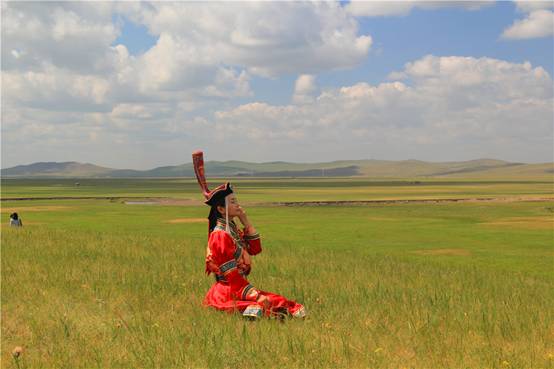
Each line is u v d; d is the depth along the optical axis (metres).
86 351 5.80
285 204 71.06
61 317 7.32
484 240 25.97
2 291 9.27
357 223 38.12
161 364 5.36
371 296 8.80
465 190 138.75
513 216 46.09
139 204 72.12
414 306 7.97
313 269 12.42
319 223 38.31
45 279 10.40
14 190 149.50
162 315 7.47
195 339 6.10
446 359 5.50
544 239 26.44
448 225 36.06
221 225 7.71
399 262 15.56
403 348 5.91
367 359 5.45
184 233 29.17
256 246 7.91
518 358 5.45
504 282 11.70
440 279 11.53
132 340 6.17
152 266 12.40
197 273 11.29
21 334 6.66
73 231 24.42
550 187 170.25
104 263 12.95
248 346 5.83
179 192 130.88
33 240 18.80
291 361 5.41
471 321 7.06
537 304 8.64
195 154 7.75
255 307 7.23
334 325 6.89
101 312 7.68
